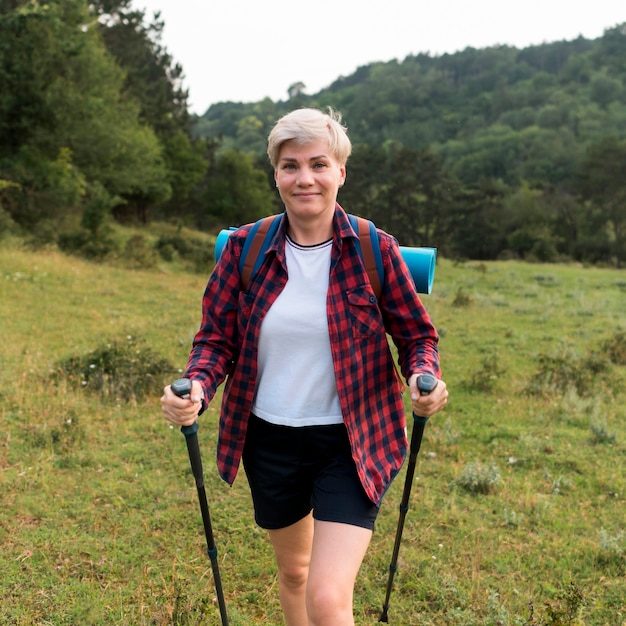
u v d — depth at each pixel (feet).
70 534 12.35
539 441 18.33
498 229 199.21
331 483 7.07
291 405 7.14
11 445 16.10
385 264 7.13
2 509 13.10
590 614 10.53
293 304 7.00
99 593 10.63
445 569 11.70
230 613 10.24
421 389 6.43
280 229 7.11
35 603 10.31
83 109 78.54
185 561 11.74
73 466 15.30
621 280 71.36
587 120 396.16
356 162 178.70
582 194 202.49
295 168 6.97
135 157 95.66
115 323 31.17
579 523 13.66
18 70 72.84
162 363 22.29
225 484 14.89
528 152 339.36
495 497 14.74
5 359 23.08
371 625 10.12
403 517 7.95
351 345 7.00
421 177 179.11
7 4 72.64
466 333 35.68
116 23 130.52
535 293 57.16
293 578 8.17
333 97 600.80
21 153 74.43
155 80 152.46
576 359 27.94
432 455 17.01
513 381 25.13
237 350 7.47
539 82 522.88
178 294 42.11
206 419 19.22
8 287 36.99
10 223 62.49
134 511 13.41
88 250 58.29
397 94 531.91
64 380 20.58
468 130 443.32
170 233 119.96
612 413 21.63
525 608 10.59
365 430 7.18
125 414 18.93
